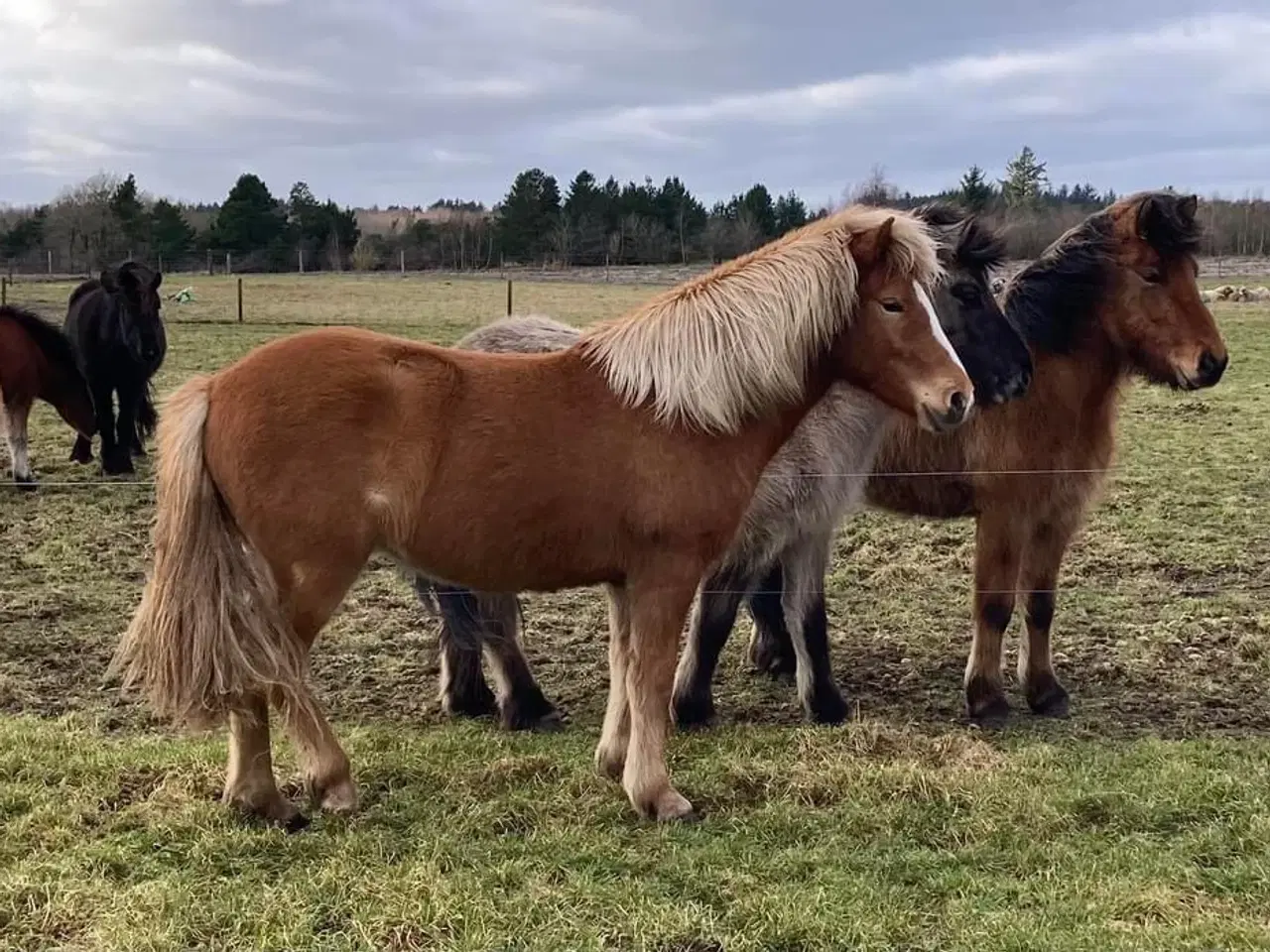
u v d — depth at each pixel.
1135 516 8.61
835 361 3.92
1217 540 7.95
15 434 9.47
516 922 3.05
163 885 3.19
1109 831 3.71
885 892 3.25
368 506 3.45
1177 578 7.15
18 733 4.35
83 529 8.13
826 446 4.66
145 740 4.52
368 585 6.99
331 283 37.00
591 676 5.61
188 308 26.38
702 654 4.93
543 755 4.32
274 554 3.45
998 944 2.95
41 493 9.27
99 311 10.12
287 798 3.89
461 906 3.11
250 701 3.57
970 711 5.08
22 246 43.84
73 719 4.74
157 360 10.57
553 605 6.69
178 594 3.38
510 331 5.21
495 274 41.75
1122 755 4.42
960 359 4.65
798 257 3.78
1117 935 2.97
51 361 9.66
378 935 2.98
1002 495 4.92
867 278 3.80
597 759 4.14
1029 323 4.89
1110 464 5.29
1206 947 2.92
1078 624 6.27
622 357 3.66
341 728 4.77
